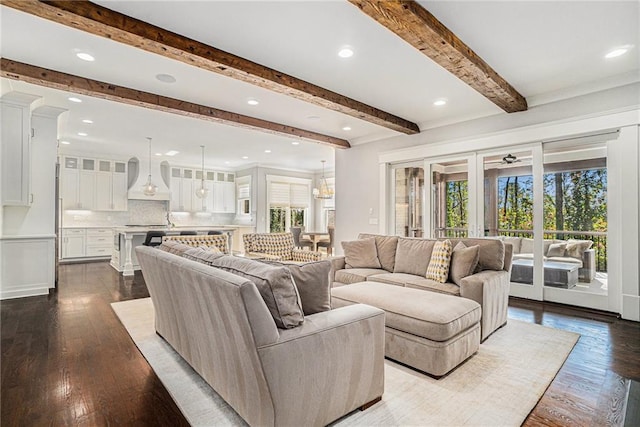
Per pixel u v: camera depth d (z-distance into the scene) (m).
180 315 2.23
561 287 4.06
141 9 2.39
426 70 3.41
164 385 2.08
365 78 3.60
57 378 2.16
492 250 3.30
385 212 5.91
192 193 9.52
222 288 1.48
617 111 3.58
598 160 3.80
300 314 1.62
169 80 3.68
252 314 1.40
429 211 5.35
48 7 2.15
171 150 7.58
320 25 2.60
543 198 4.20
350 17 2.49
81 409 1.82
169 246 2.74
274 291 1.55
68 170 7.51
